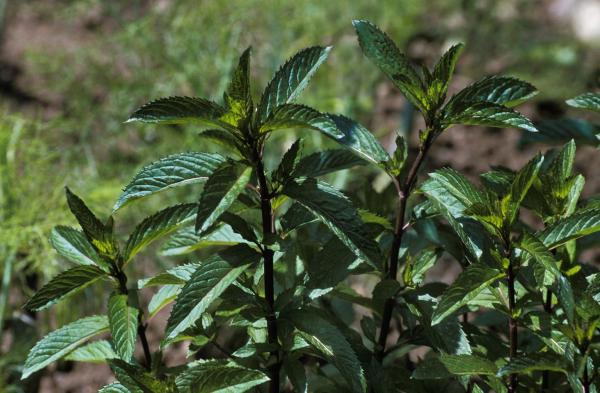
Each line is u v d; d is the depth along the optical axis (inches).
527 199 42.8
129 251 43.0
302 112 39.8
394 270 44.4
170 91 83.5
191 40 83.8
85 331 43.9
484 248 42.9
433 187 43.0
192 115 40.3
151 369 44.7
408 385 45.1
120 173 77.1
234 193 40.1
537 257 40.1
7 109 83.4
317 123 39.8
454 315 43.3
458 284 40.8
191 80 82.4
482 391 42.8
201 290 41.4
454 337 43.1
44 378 64.2
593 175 82.7
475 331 45.3
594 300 40.1
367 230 40.8
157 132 81.5
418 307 44.2
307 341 42.7
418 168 43.1
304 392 42.9
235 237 43.5
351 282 65.6
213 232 43.1
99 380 64.4
